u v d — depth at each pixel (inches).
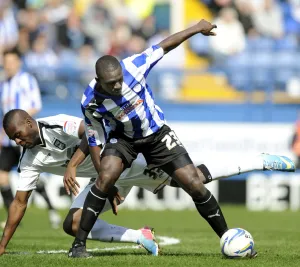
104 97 912.3
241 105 2522.1
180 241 1375.5
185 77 2711.6
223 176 1064.2
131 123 932.6
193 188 952.3
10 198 1720.0
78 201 1029.8
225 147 2375.7
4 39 2842.0
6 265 889.5
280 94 2615.7
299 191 2393.0
